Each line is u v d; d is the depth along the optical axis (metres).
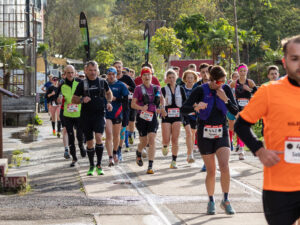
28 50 60.16
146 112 24.45
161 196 19.50
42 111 88.12
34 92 59.31
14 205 17.98
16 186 20.48
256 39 89.19
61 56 142.62
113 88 26.42
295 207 9.03
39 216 16.45
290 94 9.03
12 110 55.22
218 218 16.33
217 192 20.12
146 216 16.56
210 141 16.89
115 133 26.94
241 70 29.47
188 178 23.41
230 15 153.38
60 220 16.03
